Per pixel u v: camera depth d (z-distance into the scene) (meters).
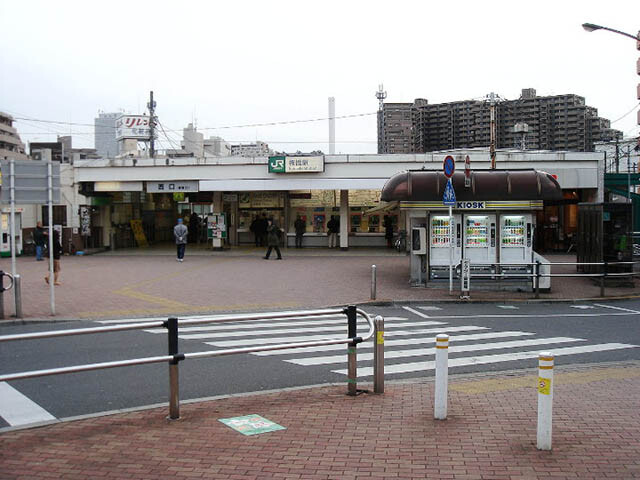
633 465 5.00
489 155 29.59
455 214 18.52
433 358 9.62
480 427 5.98
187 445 5.42
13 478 4.68
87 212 30.61
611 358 9.70
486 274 17.50
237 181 30.25
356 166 29.81
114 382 7.97
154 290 17.70
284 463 5.00
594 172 29.22
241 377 8.31
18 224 30.11
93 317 13.55
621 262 18.73
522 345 10.73
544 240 31.47
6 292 17.14
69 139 63.34
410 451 5.29
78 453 5.22
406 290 17.97
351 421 6.15
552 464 5.02
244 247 33.56
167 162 30.52
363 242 33.03
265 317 6.44
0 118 87.00
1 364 8.91
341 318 13.95
